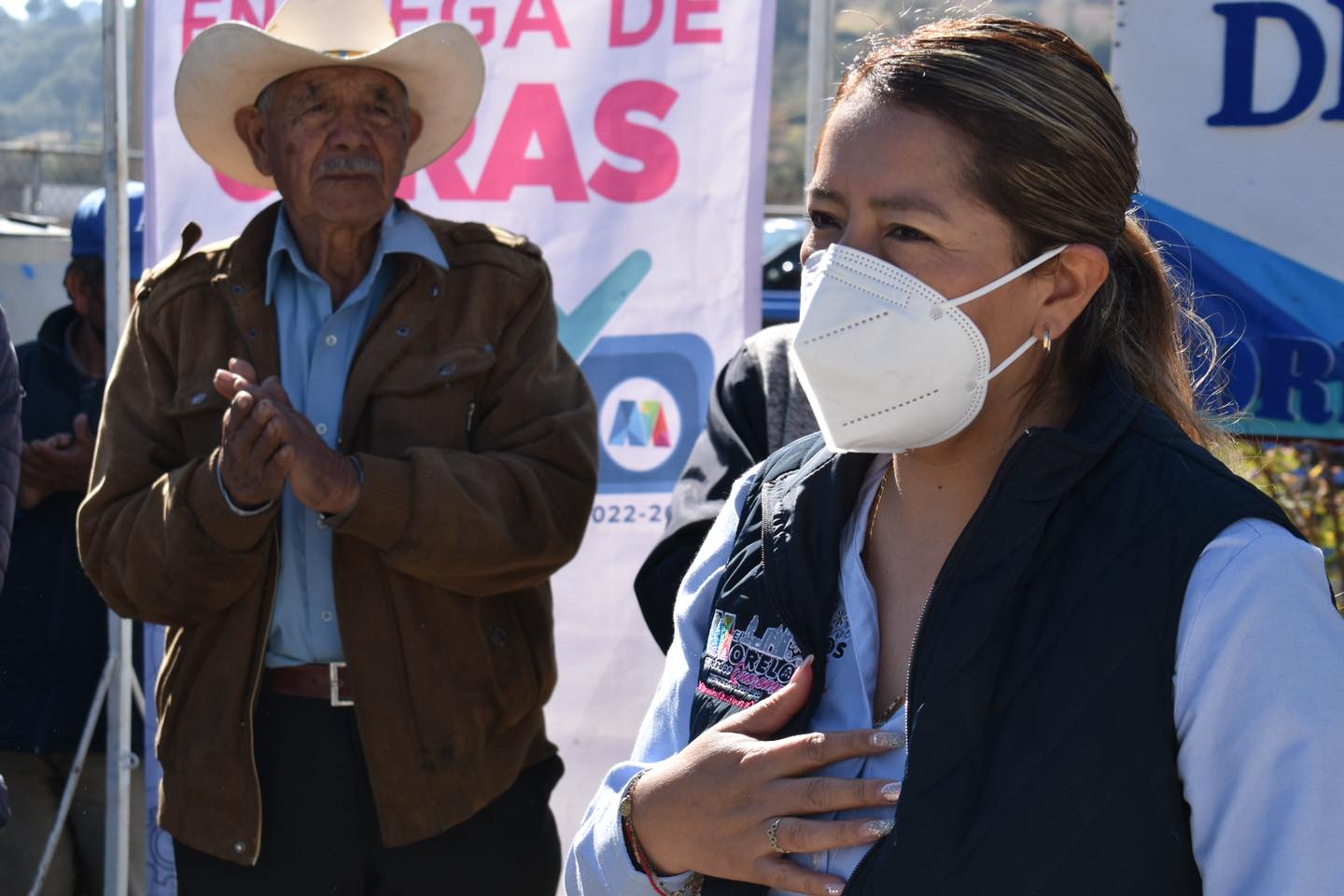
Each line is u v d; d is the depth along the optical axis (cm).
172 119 319
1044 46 117
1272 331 272
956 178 113
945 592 113
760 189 296
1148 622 105
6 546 243
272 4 313
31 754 343
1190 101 273
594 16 302
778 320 512
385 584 239
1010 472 112
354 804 241
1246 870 102
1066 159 114
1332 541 320
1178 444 114
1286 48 267
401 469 229
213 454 229
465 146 307
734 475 235
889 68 117
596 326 303
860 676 124
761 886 121
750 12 295
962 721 109
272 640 245
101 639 345
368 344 247
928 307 116
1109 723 105
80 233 352
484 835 247
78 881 358
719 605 137
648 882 125
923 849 107
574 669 307
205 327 253
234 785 237
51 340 354
